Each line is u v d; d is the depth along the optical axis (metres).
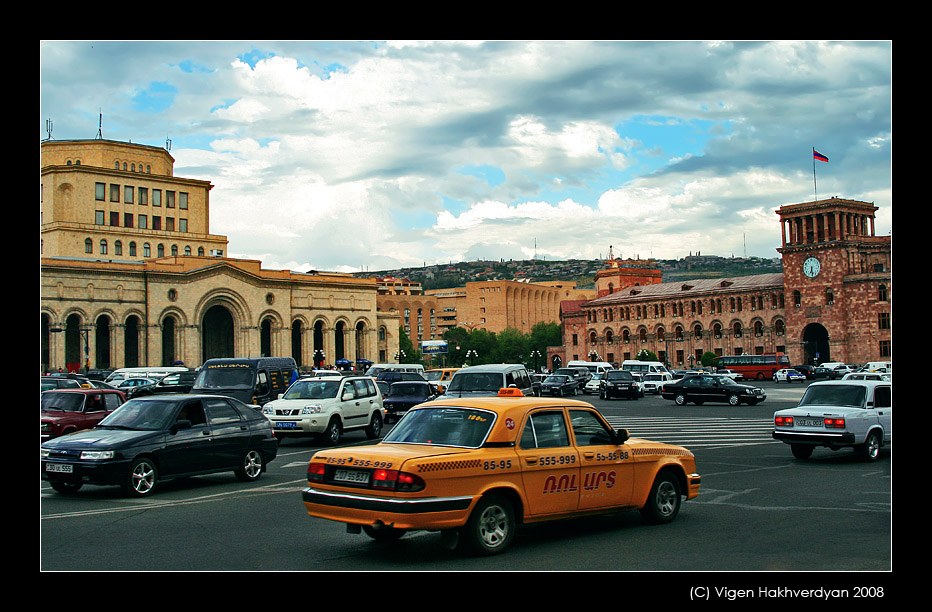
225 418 16.39
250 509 13.05
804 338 110.12
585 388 63.38
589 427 10.68
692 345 123.12
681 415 36.28
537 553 9.44
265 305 103.06
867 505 12.75
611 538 10.30
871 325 102.38
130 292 89.50
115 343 88.00
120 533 10.98
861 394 19.41
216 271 97.12
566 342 143.00
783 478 15.95
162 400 15.85
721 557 9.16
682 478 11.60
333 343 111.25
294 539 10.52
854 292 104.00
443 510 8.91
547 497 9.87
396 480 8.84
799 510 12.32
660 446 11.46
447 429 9.93
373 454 9.33
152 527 11.44
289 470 18.59
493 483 9.38
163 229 106.56
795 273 109.44
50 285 83.31
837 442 18.39
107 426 15.38
